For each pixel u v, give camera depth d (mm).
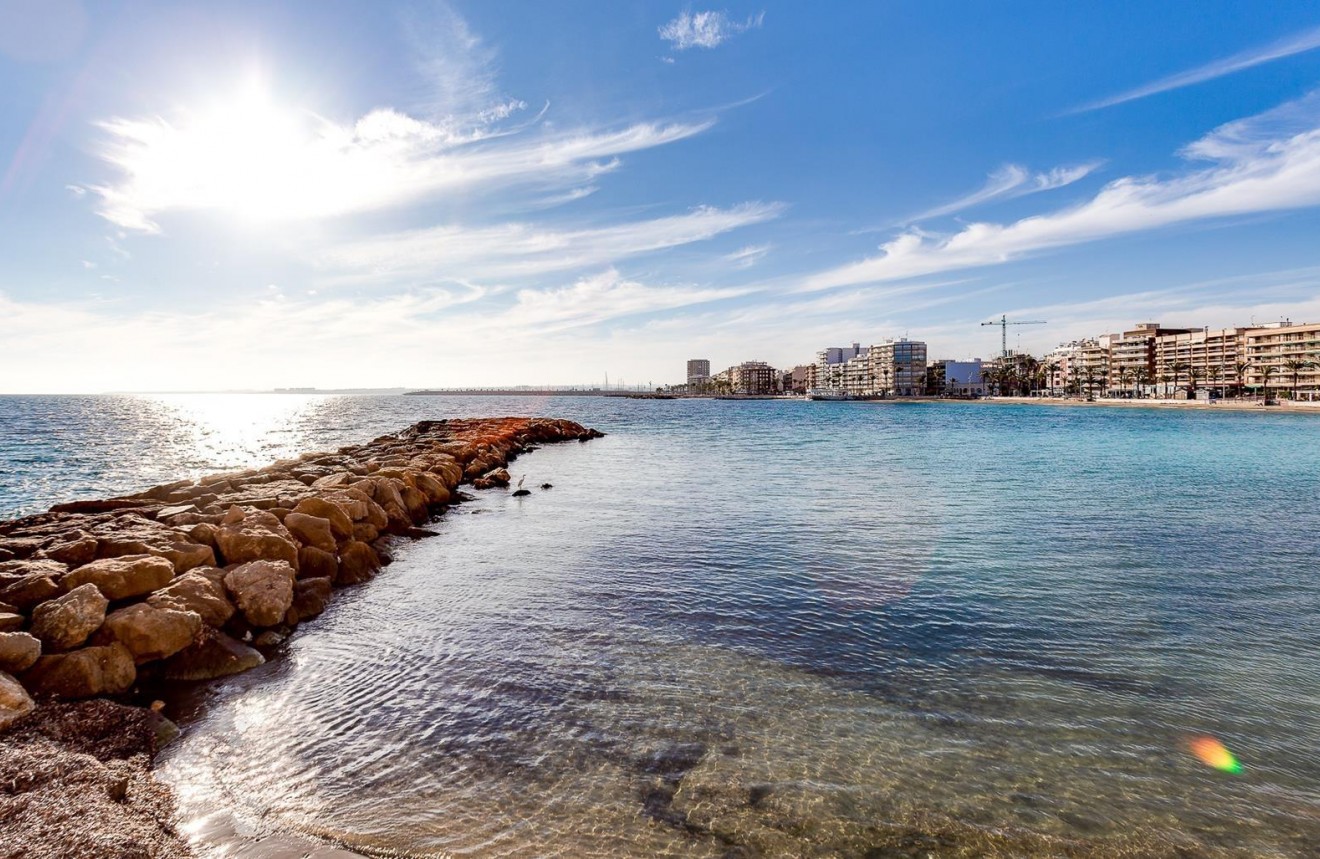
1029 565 17547
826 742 9125
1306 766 8656
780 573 16906
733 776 8383
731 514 25047
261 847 7176
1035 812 7766
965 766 8609
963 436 71938
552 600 14992
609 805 7859
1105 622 13453
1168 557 18375
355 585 16641
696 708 10031
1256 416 121750
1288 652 12016
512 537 21766
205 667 11312
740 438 69625
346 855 7070
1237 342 176125
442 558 19219
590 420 115250
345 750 9031
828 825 7539
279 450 65250
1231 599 14836
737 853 7133
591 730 9430
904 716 9797
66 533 15992
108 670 10531
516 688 10703
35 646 10352
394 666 11648
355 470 30547
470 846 7223
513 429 62250
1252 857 7148
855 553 18875
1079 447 57094
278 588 13734
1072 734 9344
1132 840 7352
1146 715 9844
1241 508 26078
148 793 8031
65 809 7344
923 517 24203
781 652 12008
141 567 12828
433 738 9289
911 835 7395
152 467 49844
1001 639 12578
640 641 12539
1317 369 147875
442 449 40406
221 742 9266
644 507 26922
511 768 8578
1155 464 42656
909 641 12484
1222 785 8266
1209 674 11141
